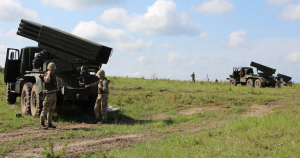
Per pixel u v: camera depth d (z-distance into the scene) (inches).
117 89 674.8
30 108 374.0
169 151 211.8
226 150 209.9
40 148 225.9
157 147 226.7
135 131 307.7
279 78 1098.7
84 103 407.2
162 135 288.4
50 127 304.3
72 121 358.3
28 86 380.2
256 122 307.4
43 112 299.7
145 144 240.7
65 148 222.1
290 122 292.7
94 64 371.2
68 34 362.3
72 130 296.5
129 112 449.7
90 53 355.9
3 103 463.5
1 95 546.6
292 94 745.0
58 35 364.5
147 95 605.6
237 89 812.6
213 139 244.8
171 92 667.4
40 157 201.2
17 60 457.1
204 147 221.9
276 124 284.4
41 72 368.8
